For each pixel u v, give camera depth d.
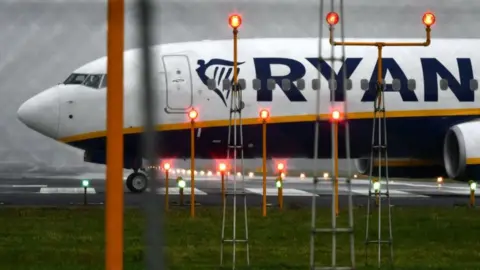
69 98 82.88
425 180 164.25
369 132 84.12
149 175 9.98
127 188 87.56
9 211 61.56
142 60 9.70
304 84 83.31
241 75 83.19
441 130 86.38
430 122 86.00
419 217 59.66
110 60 14.85
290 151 85.12
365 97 83.69
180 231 50.31
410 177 93.81
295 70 83.69
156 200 9.97
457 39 89.50
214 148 83.94
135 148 81.69
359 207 67.75
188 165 179.25
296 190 94.81
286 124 83.06
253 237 48.09
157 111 9.97
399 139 86.56
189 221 55.69
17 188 96.50
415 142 86.88
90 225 52.88
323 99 83.06
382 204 71.88
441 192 97.19
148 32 9.69
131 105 80.94
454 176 84.38
